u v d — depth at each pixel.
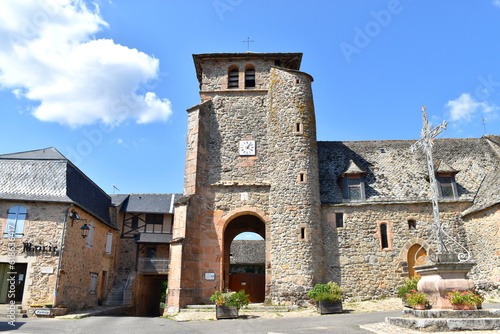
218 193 17.72
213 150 18.55
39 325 11.98
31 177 18.30
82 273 19.47
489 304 12.66
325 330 9.02
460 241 16.77
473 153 19.80
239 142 18.64
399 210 17.25
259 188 17.67
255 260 31.58
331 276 16.48
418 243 16.73
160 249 26.12
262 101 19.47
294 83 18.70
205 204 17.56
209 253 16.89
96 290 21.80
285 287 15.75
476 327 7.81
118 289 24.41
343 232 17.05
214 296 13.23
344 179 18.05
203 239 17.06
